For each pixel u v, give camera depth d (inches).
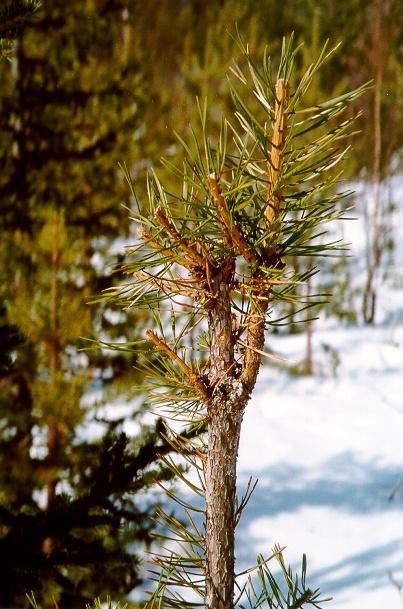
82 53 229.6
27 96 216.8
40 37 217.8
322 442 346.3
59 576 112.1
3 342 100.7
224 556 36.4
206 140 33.4
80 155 214.5
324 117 32.1
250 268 36.2
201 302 37.1
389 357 434.3
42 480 152.7
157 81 321.1
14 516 85.0
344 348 450.9
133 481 85.3
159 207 35.5
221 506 36.4
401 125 493.4
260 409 387.9
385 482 301.4
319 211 35.1
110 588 127.4
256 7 408.2
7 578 80.7
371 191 510.9
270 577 39.9
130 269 36.2
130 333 172.9
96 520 86.7
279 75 31.6
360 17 463.8
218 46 276.7
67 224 198.1
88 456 152.3
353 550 249.4
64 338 161.6
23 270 168.1
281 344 461.1
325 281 476.4
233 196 34.6
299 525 272.1
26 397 159.8
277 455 335.3
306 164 33.1
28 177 204.7
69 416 156.6
